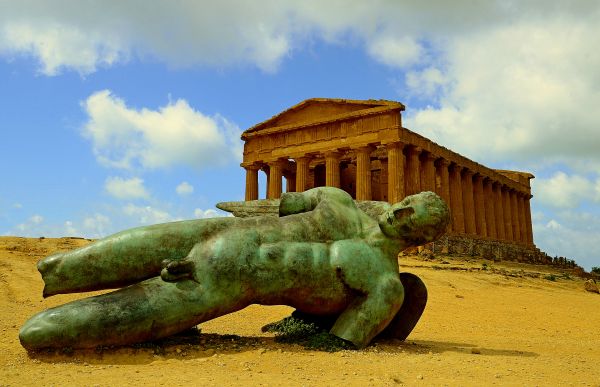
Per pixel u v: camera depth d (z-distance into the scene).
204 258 7.37
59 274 7.26
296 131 52.97
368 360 7.18
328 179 49.81
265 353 7.39
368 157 48.00
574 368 7.88
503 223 64.38
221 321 12.30
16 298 15.69
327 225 8.18
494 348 10.09
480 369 7.09
